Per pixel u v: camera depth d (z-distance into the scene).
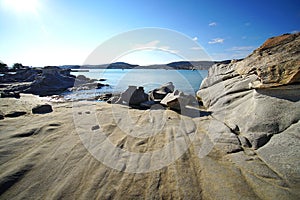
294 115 3.16
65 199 2.07
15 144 3.33
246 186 2.24
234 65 7.11
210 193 2.17
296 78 3.37
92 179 2.42
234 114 4.41
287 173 2.36
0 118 4.91
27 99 9.05
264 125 3.36
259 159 2.80
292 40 4.28
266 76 3.83
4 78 22.66
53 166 2.68
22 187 2.23
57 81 17.42
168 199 2.10
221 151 3.14
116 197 2.11
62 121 4.78
